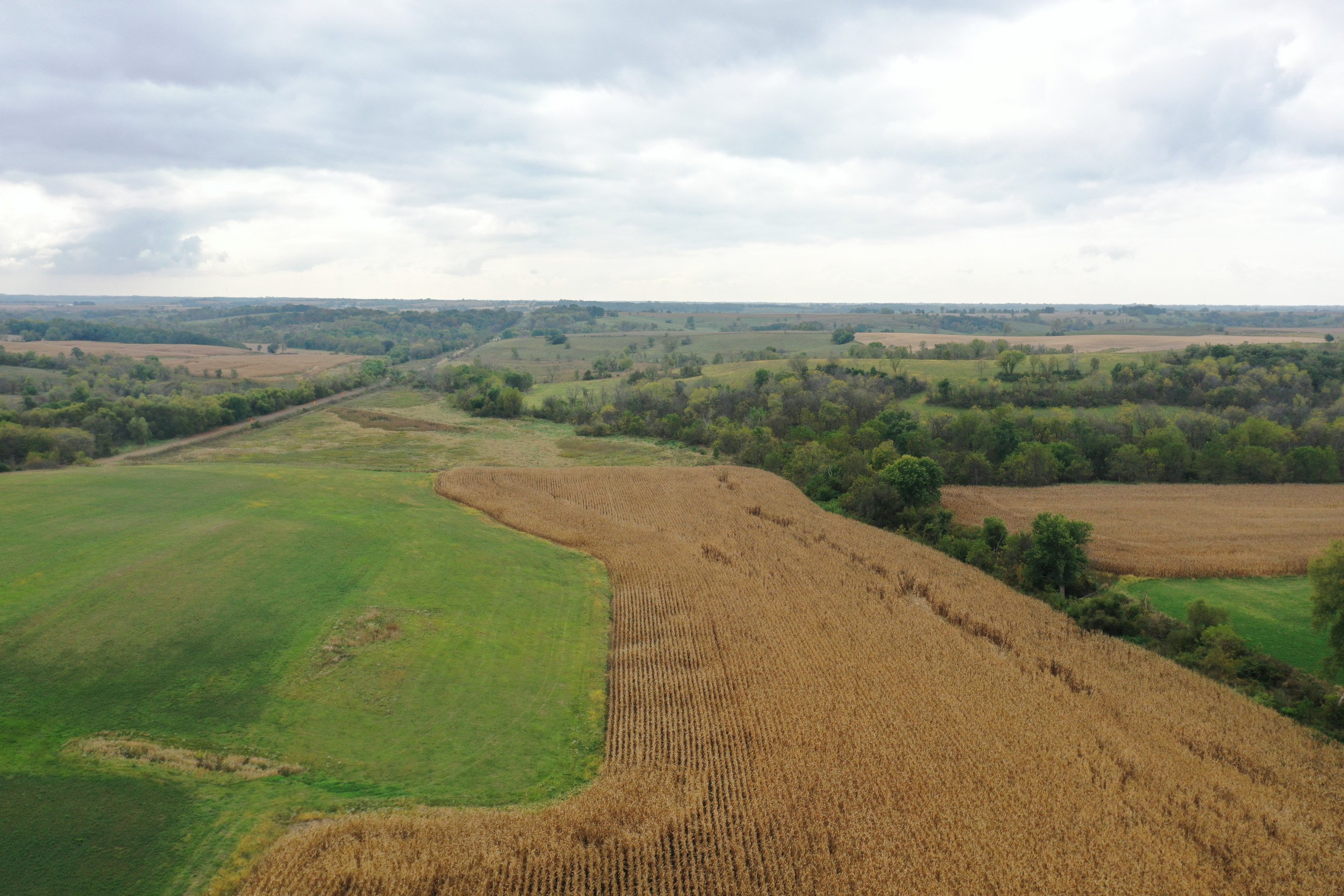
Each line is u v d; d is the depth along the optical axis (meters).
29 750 30.72
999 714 39.12
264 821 28.88
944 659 45.09
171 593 44.97
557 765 34.97
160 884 25.56
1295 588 58.28
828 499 87.06
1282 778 34.78
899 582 58.47
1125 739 37.25
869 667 43.97
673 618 50.62
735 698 40.53
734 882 27.72
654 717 38.50
